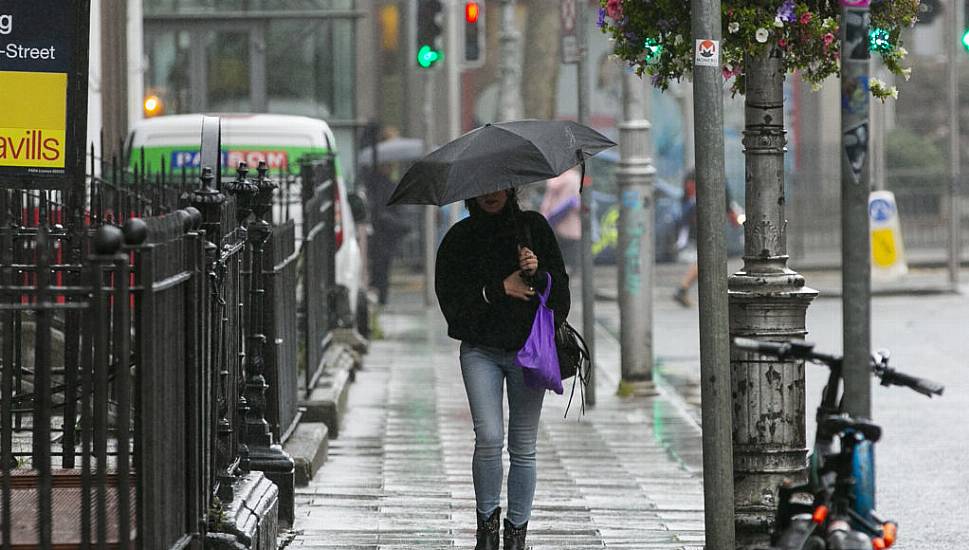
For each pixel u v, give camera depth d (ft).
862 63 47.01
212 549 58.75
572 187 264.93
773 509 67.31
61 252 73.82
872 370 48.96
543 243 68.13
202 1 222.69
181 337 55.01
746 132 68.03
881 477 100.94
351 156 225.56
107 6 153.99
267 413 83.56
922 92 409.28
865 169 46.98
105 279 66.28
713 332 60.44
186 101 223.92
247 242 78.95
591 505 88.12
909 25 67.51
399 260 293.23
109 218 78.38
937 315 204.23
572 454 106.22
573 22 130.62
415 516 82.28
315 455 93.40
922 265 283.59
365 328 169.07
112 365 60.80
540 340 66.69
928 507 91.04
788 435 67.67
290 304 95.35
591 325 129.59
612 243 295.89
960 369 153.99
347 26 224.12
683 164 319.47
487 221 68.23
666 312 217.77
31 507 56.39
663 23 66.33
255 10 222.89
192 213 55.83
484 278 67.62
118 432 47.78
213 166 63.36
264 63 224.12
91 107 136.87
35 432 65.16
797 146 307.58
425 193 66.28
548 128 68.85
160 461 51.29
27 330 82.38
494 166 66.18
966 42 230.68
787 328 67.26
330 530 78.28
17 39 75.92
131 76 175.94
